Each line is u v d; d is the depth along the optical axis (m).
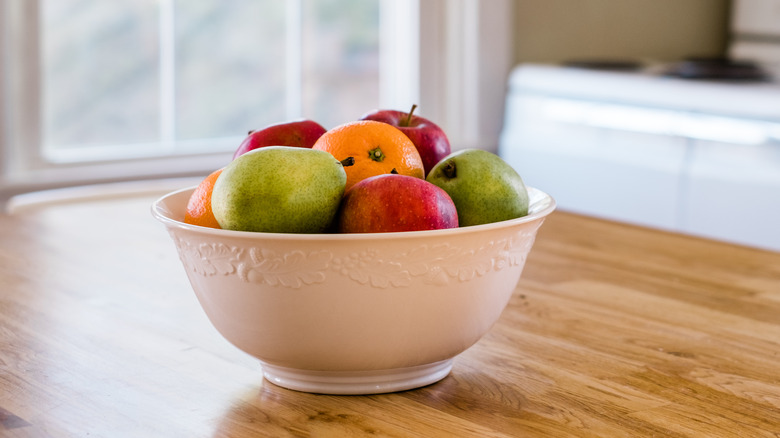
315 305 0.63
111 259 1.07
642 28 2.96
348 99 2.62
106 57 2.21
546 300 0.94
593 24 2.84
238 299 0.65
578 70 2.38
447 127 2.68
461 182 0.69
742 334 0.84
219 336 0.82
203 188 0.70
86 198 1.41
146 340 0.80
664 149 2.16
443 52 2.63
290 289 0.63
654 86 2.16
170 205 0.77
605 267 1.07
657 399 0.68
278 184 0.62
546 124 2.44
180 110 2.35
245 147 0.75
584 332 0.84
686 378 0.73
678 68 2.40
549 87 2.41
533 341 0.81
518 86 2.52
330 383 0.68
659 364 0.76
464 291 0.65
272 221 0.62
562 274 1.04
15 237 1.16
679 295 0.96
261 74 2.47
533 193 0.79
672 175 2.13
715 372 0.74
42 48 2.05
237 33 2.40
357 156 0.69
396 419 0.63
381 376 0.68
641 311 0.90
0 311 0.87
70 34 2.14
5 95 1.97
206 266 0.65
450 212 0.65
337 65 2.58
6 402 0.66
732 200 2.02
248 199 0.62
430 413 0.65
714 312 0.91
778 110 1.93
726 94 2.03
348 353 0.65
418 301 0.64
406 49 2.61
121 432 0.61
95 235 1.18
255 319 0.65
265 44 2.46
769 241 1.98
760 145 1.97
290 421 0.63
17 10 2.00
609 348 0.80
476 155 0.71
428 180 0.72
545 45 2.75
